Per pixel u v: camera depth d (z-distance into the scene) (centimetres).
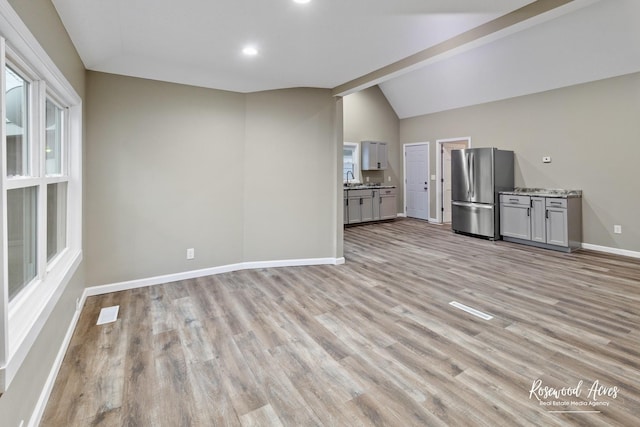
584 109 520
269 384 195
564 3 221
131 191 348
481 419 165
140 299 323
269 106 420
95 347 235
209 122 391
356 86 397
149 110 354
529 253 505
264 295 336
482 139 682
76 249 289
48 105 244
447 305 308
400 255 500
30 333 149
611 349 229
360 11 239
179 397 184
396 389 189
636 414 168
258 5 227
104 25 246
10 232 168
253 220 425
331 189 450
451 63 658
